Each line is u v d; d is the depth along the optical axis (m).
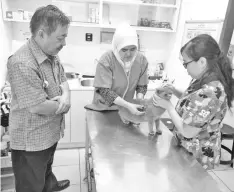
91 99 2.27
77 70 2.77
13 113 1.13
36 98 1.02
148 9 2.62
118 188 0.83
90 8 2.40
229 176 2.09
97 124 1.38
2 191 1.72
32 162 1.20
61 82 1.36
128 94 1.53
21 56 1.01
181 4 2.44
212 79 0.95
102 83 1.37
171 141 1.22
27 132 1.13
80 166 2.16
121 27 1.31
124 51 1.29
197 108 0.93
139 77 1.54
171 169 0.97
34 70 1.01
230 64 1.00
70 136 2.40
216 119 1.06
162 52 2.92
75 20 2.49
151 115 1.14
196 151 1.13
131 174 0.91
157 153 1.09
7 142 1.73
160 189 0.84
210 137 1.12
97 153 1.05
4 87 1.95
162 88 1.09
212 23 1.91
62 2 2.40
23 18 2.18
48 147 1.24
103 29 2.64
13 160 1.23
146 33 2.78
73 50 2.67
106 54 1.39
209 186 0.87
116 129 1.33
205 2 2.04
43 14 0.96
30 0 2.36
